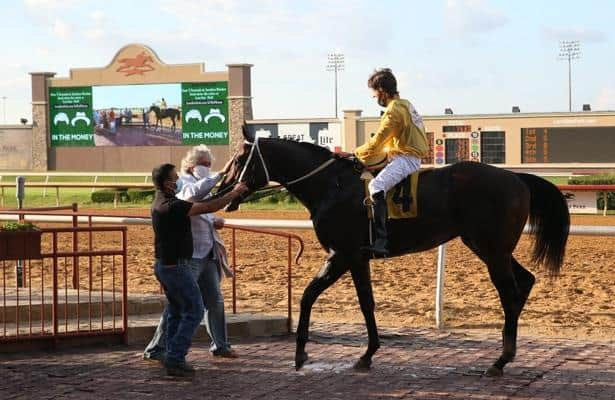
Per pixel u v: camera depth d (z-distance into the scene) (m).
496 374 6.82
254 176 7.34
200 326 8.32
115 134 44.78
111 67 44.62
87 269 13.20
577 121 37.81
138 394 6.36
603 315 9.41
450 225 7.08
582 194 23.75
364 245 7.17
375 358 7.54
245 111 42.53
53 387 6.55
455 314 9.61
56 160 45.81
